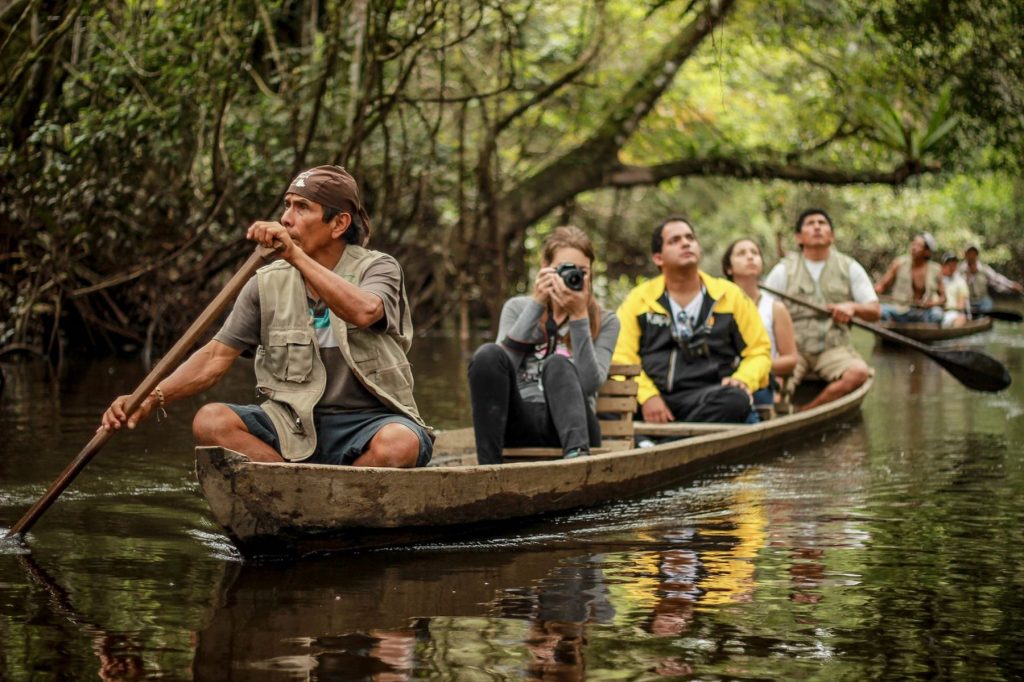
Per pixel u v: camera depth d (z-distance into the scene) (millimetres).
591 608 2979
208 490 3279
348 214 3760
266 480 3330
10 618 2855
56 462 5098
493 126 14117
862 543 3725
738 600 3059
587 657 2611
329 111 11344
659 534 3857
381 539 3604
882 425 6805
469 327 15617
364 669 2521
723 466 5336
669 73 14922
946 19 8594
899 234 23984
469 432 5875
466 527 3814
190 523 3920
